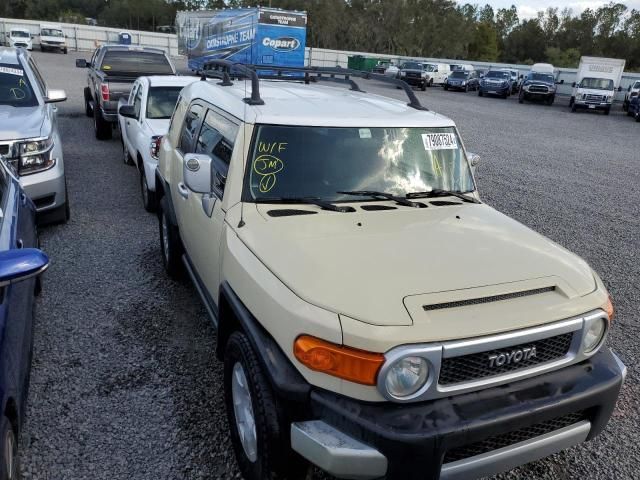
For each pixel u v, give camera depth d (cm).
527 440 249
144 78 859
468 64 5097
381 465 221
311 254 269
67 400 347
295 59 2408
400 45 9081
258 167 325
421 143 374
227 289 299
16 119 623
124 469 294
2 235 310
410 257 274
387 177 355
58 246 593
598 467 319
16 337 274
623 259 695
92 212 712
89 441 313
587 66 2983
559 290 267
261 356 248
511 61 10212
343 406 227
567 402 246
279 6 8750
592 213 905
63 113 1482
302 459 249
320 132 344
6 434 231
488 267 273
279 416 241
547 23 10212
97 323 442
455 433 222
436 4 9294
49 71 2627
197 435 323
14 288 296
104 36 4991
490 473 241
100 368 383
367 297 238
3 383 235
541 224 824
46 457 299
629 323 514
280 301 246
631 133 2134
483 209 361
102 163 977
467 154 405
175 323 448
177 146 484
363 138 355
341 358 225
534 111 2823
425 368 227
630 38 8931
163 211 505
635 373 427
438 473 225
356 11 9031
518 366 248
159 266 557
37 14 9700
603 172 1266
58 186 611
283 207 320
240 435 285
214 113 400
